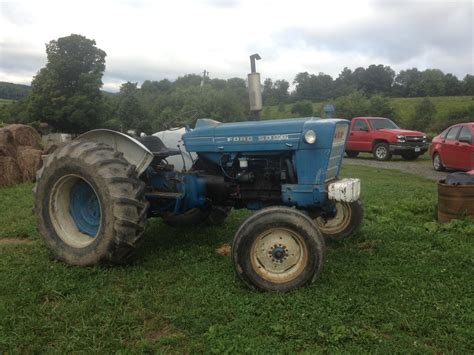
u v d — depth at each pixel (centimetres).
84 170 432
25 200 783
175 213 502
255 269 384
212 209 560
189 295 374
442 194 604
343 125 458
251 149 453
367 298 361
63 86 3325
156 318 341
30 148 1032
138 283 402
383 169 1446
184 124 554
